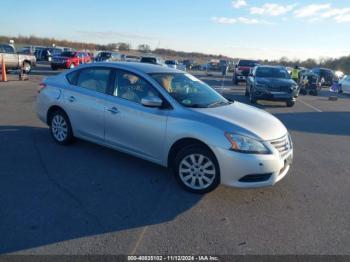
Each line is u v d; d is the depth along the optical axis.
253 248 3.54
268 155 4.48
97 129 5.91
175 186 5.01
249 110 5.47
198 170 4.75
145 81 5.39
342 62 67.88
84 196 4.55
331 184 5.50
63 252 3.32
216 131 4.55
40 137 7.20
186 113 4.89
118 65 5.84
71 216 4.01
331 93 26.81
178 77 5.80
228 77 39.97
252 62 29.42
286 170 4.91
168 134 4.93
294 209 4.51
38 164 5.61
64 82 6.52
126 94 5.55
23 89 15.63
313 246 3.63
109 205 4.33
